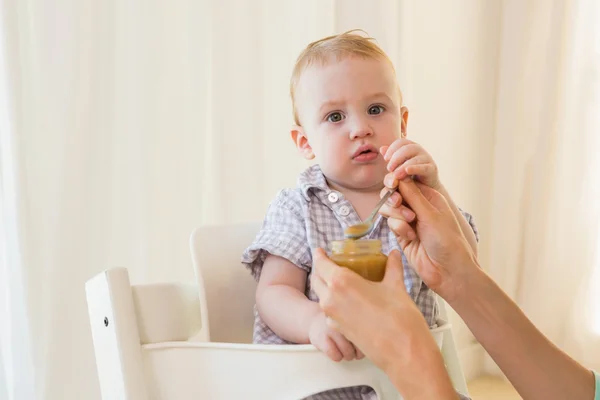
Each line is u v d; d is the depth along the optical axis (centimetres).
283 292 92
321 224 100
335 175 100
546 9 242
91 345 139
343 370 72
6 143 129
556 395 87
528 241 248
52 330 133
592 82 241
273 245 97
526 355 86
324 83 100
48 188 134
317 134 101
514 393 233
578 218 243
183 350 72
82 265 138
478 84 246
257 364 71
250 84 170
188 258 157
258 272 101
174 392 72
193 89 157
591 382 87
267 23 173
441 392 62
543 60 244
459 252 81
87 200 139
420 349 63
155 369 72
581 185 243
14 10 128
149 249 150
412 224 82
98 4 139
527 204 248
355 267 68
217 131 165
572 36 239
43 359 132
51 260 134
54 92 134
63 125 135
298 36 179
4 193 129
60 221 135
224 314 101
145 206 149
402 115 112
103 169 142
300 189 104
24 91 129
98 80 140
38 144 132
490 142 252
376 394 75
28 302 130
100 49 140
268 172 175
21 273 129
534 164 246
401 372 63
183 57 155
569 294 244
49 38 133
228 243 104
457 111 238
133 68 146
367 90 99
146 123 148
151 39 148
